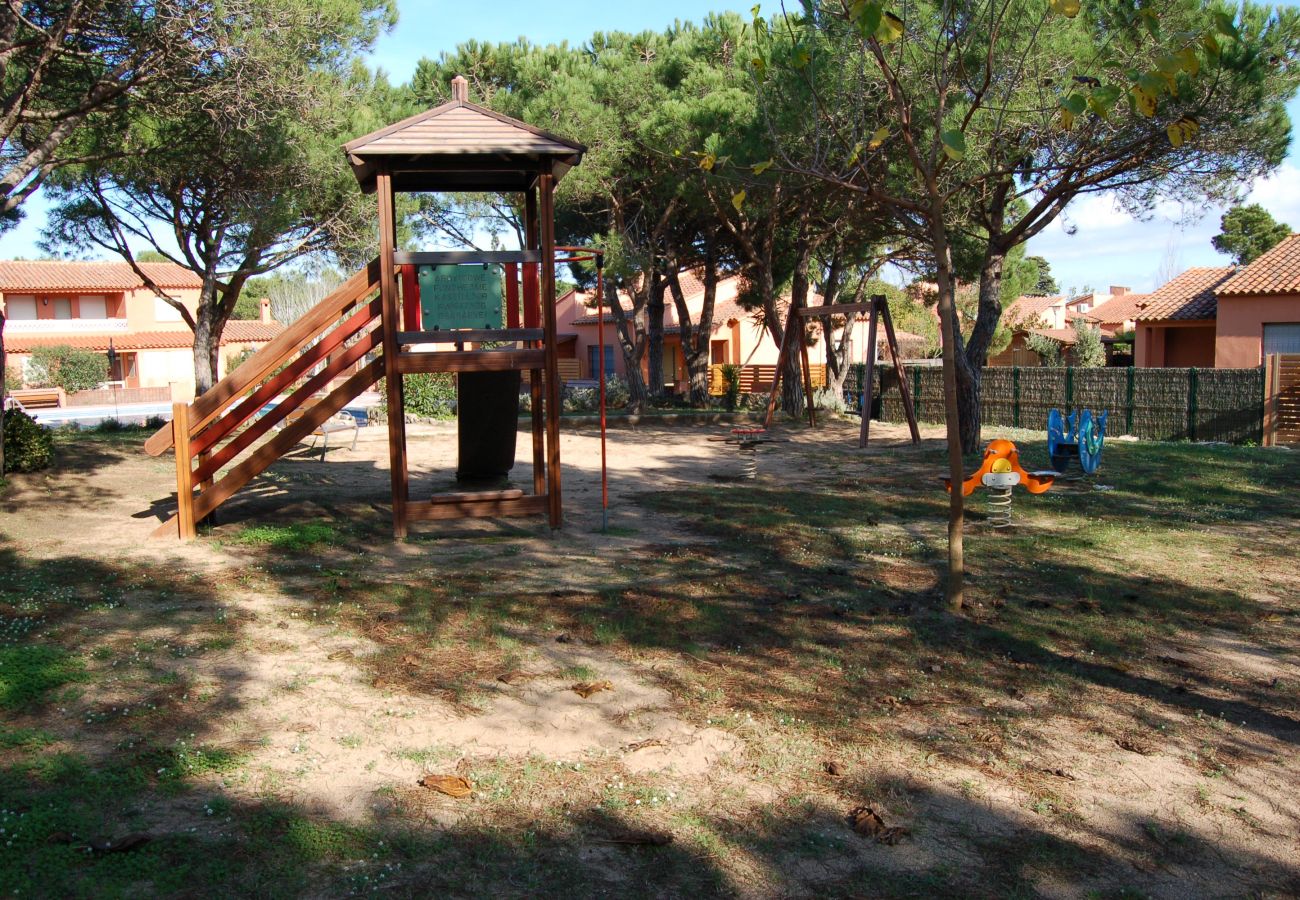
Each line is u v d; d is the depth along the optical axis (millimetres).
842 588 7758
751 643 6371
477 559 8758
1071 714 5352
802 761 4691
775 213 21188
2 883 3369
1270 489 13008
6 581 7406
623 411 25656
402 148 9180
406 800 4176
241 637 6270
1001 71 11141
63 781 4164
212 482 9703
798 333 22547
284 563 8461
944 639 6520
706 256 28531
